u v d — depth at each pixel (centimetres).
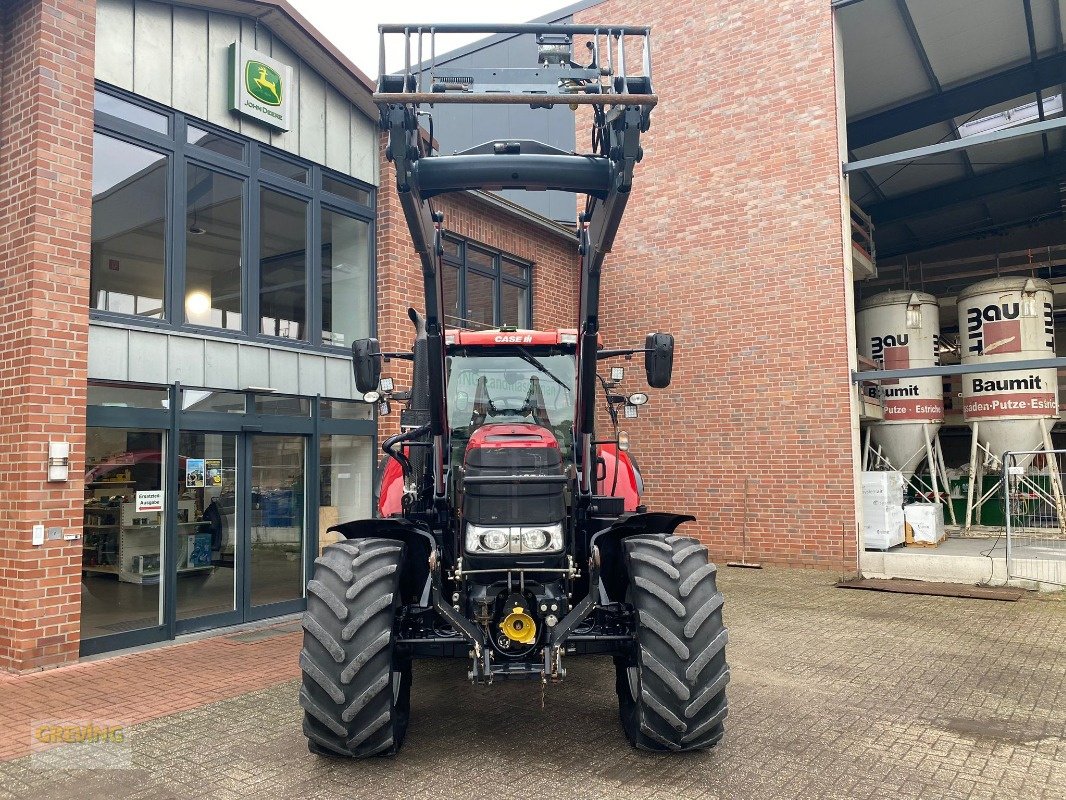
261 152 799
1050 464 1151
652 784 380
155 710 498
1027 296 1162
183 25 725
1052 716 479
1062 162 1505
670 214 1188
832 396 1041
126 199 671
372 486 902
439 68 397
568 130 1305
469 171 406
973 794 370
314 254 850
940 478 1307
